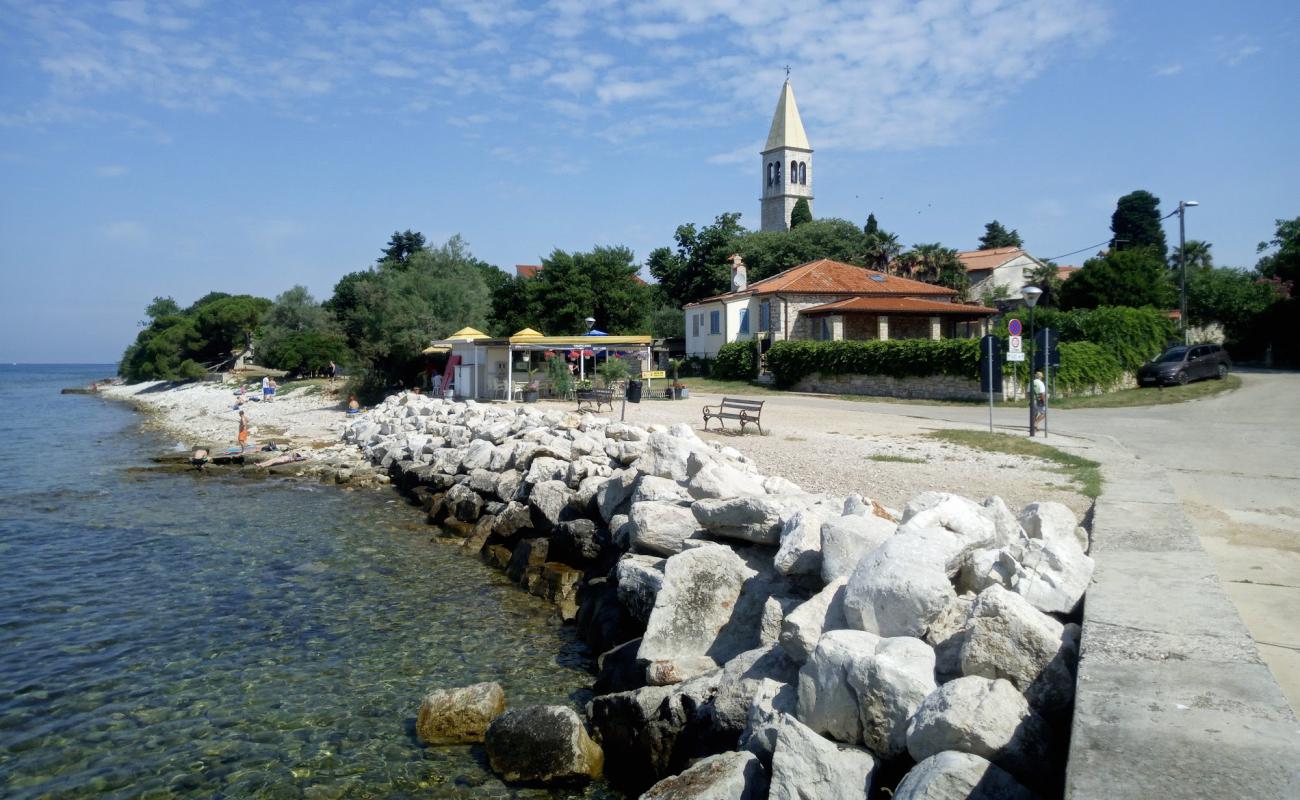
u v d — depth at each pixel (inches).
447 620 425.4
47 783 268.2
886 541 240.8
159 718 313.7
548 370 1507.1
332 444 1245.7
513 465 712.4
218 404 2319.1
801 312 1851.6
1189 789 123.7
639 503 387.2
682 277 2967.5
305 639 398.9
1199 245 3127.5
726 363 1877.5
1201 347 1451.8
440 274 2164.1
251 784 265.4
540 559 502.6
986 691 170.1
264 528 671.1
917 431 873.5
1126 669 169.3
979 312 1818.4
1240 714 147.6
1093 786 126.0
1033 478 562.6
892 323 1820.9
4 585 498.6
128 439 1499.8
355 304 2812.5
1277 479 541.3
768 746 209.8
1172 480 542.0
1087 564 239.5
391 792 259.6
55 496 838.5
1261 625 251.0
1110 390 1382.9
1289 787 122.8
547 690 335.3
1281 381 1424.7
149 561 558.3
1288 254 2066.9
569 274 2287.2
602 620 372.5
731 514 339.9
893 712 185.2
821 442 778.8
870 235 2869.1
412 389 1875.0
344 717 313.0
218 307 3371.1
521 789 261.6
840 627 234.2
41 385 5128.0
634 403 1273.4
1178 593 221.8
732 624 300.8
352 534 646.5
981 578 241.6
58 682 348.8
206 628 416.2
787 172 3922.2
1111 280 2142.0
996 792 150.8
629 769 269.3
